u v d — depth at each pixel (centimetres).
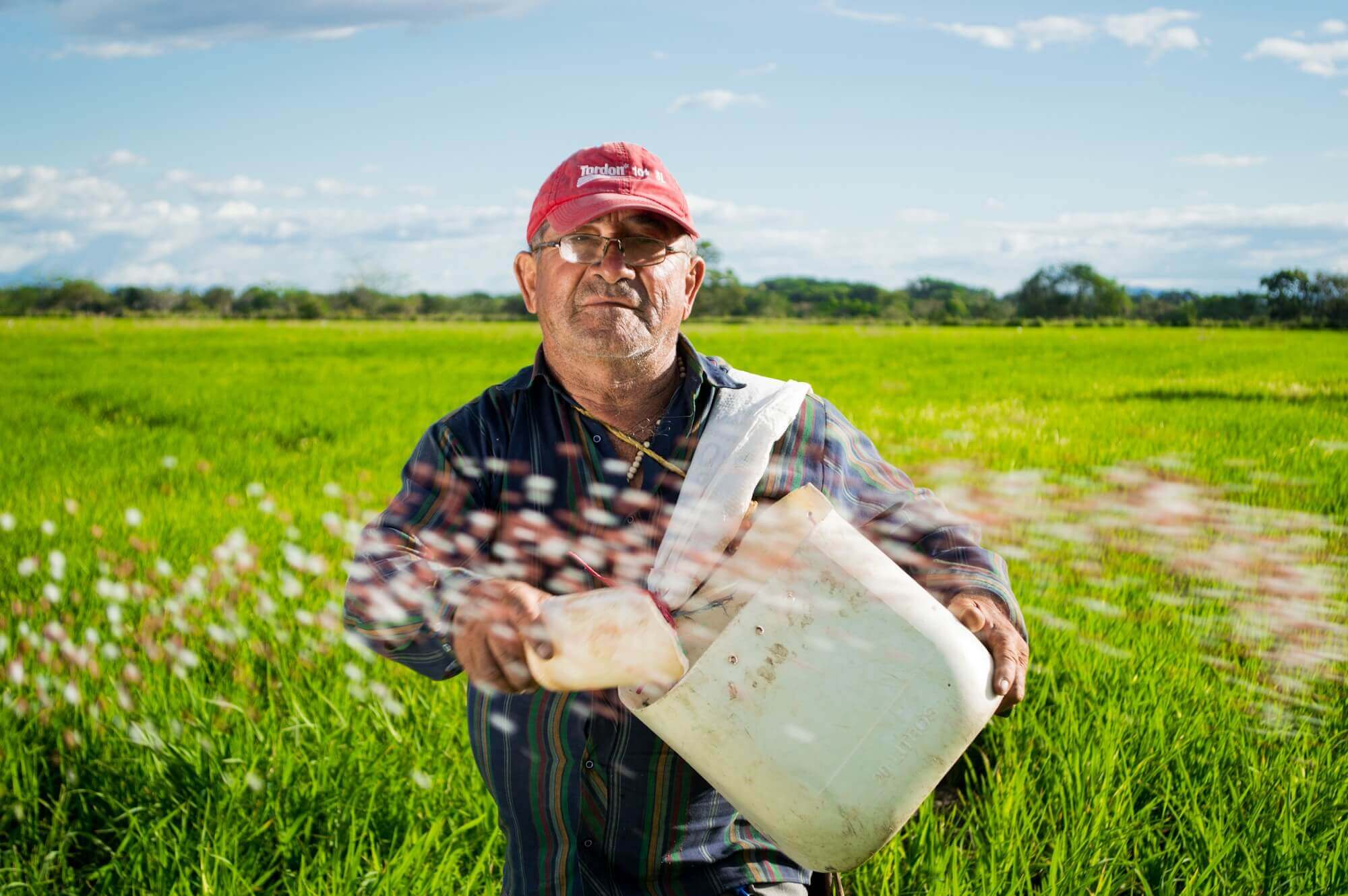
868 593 148
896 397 1518
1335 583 492
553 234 176
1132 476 762
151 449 1002
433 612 157
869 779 146
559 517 179
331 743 320
